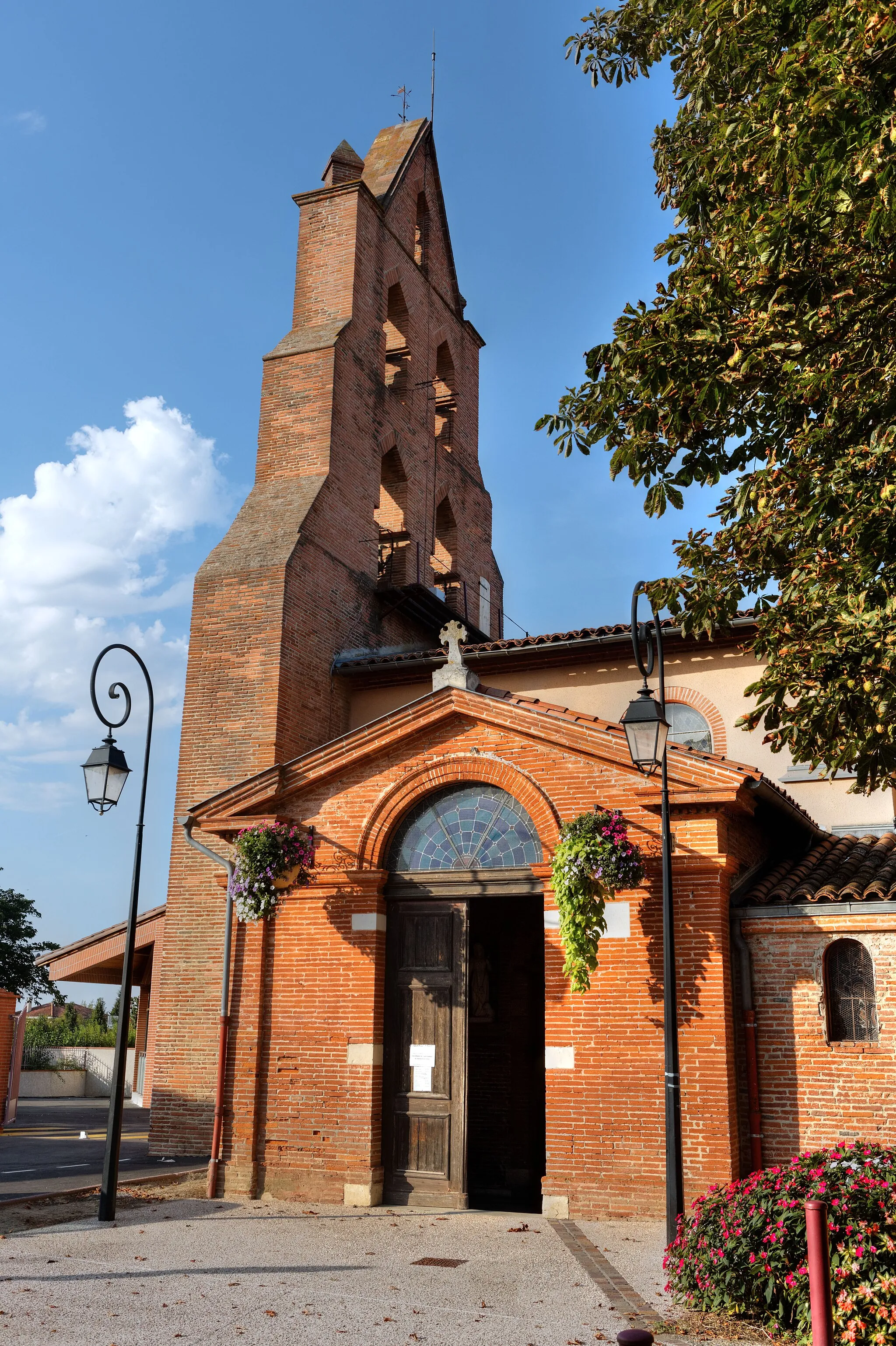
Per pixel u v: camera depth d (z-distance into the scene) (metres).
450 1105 14.02
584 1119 12.90
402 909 14.88
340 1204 13.89
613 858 12.73
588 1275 10.10
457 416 29.66
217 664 20.03
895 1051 12.30
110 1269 10.42
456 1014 14.26
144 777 13.93
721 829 13.15
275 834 14.66
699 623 11.44
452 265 30.30
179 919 19.02
